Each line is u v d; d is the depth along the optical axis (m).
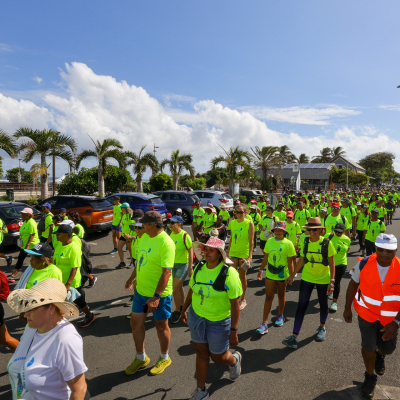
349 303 3.36
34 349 1.80
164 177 30.09
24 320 2.77
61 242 4.24
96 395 3.18
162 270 3.40
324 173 55.19
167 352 3.64
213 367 3.73
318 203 11.78
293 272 4.48
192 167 26.64
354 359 3.91
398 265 2.98
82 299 4.66
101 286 6.75
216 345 2.91
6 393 3.20
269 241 4.64
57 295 1.86
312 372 3.62
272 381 3.44
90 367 3.70
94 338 4.43
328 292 4.25
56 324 1.88
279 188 37.28
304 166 57.69
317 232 4.16
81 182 21.59
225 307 2.91
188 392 3.24
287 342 4.11
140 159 23.38
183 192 16.03
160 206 13.71
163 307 3.50
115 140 19.47
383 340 3.05
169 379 3.46
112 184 23.16
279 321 4.86
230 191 25.42
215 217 9.56
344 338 4.48
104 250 10.20
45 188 17.36
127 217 8.01
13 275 6.95
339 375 3.56
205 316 2.90
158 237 3.45
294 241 7.28
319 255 4.18
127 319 5.08
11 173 58.88
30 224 6.82
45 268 3.48
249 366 3.74
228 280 2.87
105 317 5.16
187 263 5.06
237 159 25.20
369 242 8.31
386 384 3.42
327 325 4.92
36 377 1.74
